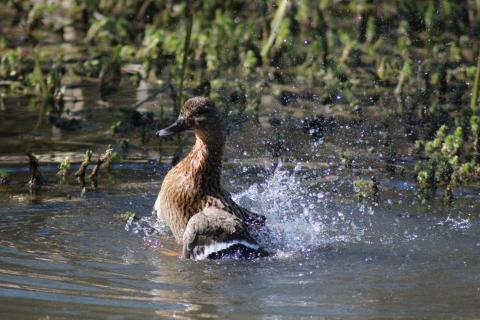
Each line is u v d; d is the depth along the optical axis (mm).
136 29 19984
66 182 12258
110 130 14648
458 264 9641
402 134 14711
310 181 12562
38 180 12031
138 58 18547
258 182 12477
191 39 18031
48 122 15047
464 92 16672
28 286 8516
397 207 11586
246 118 15312
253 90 16938
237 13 19812
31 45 19219
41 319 7645
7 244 9914
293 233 10703
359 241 10430
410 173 12898
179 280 8969
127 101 16359
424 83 16984
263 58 18172
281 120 15266
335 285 8914
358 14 19172
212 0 19797
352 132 14703
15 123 14953
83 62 18141
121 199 11711
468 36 18656
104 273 9086
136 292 8500
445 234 10656
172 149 13977
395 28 19219
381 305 8273
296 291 8703
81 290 8477
